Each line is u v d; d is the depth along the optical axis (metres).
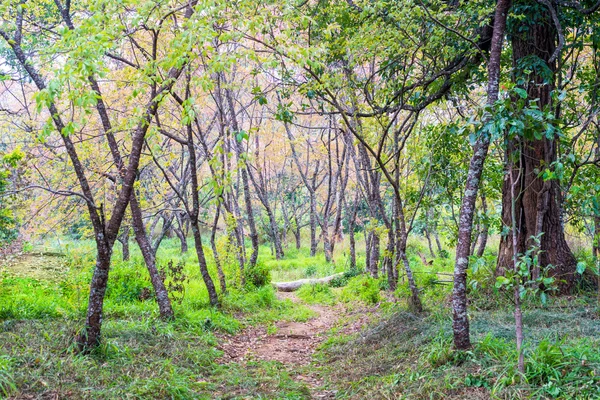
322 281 16.17
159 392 5.16
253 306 11.48
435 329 6.48
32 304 8.12
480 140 4.83
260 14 5.71
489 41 7.96
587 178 8.09
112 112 10.44
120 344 6.38
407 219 10.09
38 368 5.11
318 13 8.05
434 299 8.85
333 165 25.55
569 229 13.45
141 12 5.21
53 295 9.66
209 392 5.62
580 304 6.88
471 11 6.85
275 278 18.19
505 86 4.29
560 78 8.05
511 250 7.91
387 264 11.86
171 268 10.25
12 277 10.72
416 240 21.97
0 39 6.23
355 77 8.09
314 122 21.67
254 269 13.52
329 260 20.91
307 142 21.88
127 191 6.12
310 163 26.22
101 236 5.95
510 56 8.77
